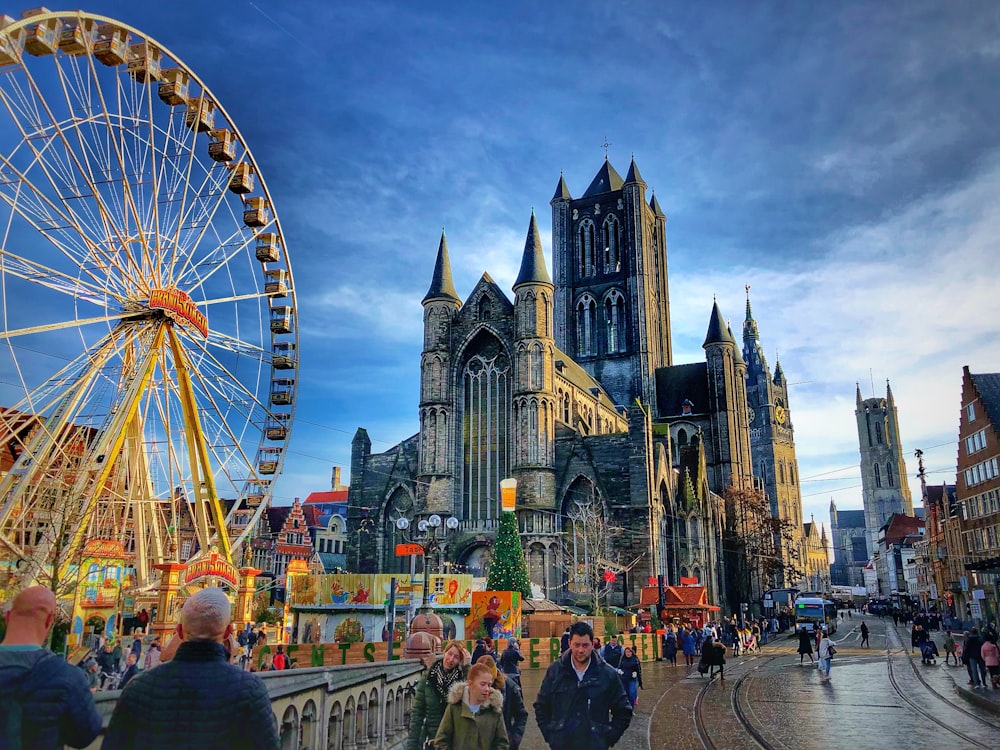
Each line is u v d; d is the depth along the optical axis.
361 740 14.11
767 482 199.25
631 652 26.97
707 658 41.22
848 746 21.25
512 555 64.31
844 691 35.19
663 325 145.38
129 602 48.62
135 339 36.94
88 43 33.44
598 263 140.00
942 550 115.94
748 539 119.31
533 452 86.12
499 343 92.69
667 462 96.12
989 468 81.94
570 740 10.11
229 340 42.59
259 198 44.22
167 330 37.69
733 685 38.25
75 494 32.62
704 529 98.12
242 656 31.12
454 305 95.31
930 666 47.97
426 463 90.38
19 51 29.94
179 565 36.16
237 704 6.24
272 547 104.31
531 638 50.00
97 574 39.62
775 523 125.19
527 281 89.75
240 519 44.41
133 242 36.69
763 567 122.75
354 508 94.31
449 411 91.75
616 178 148.88
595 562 75.94
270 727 6.41
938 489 138.00
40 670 5.87
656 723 25.61
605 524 83.06
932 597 135.75
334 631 54.78
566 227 142.50
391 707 16.06
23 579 30.89
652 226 147.38
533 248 91.19
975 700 30.67
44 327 33.00
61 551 31.77
